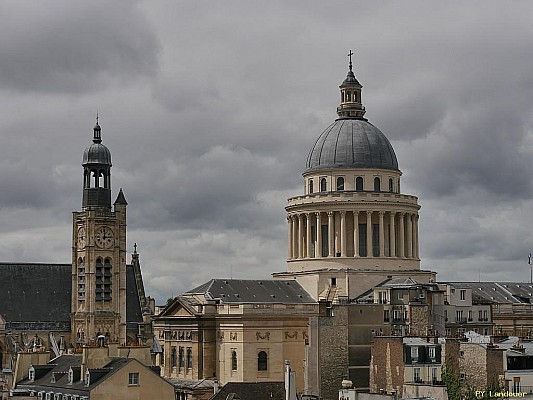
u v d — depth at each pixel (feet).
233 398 538.47
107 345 517.96
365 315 636.89
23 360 504.02
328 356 624.59
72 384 456.86
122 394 444.14
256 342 646.33
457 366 520.42
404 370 524.52
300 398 578.25
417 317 653.71
